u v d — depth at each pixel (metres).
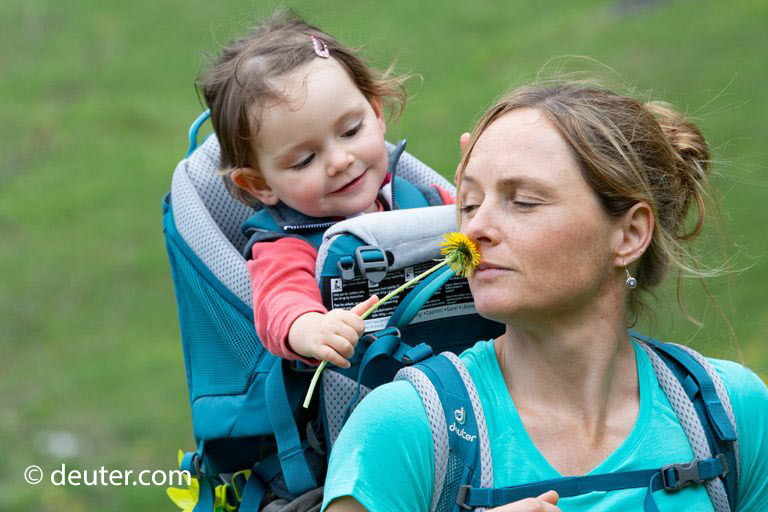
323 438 5.90
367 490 4.66
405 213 6.01
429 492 4.74
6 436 19.55
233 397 6.31
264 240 6.75
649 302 5.60
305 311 5.80
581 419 4.92
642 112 5.19
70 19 44.34
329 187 6.85
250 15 8.73
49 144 34.34
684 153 5.52
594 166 4.77
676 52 30.30
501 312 4.79
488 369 5.02
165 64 39.66
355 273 5.81
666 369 5.13
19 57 41.34
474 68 34.03
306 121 6.75
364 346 5.69
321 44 7.05
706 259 6.27
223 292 6.48
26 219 29.38
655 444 4.94
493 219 4.80
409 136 28.98
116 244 27.64
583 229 4.77
